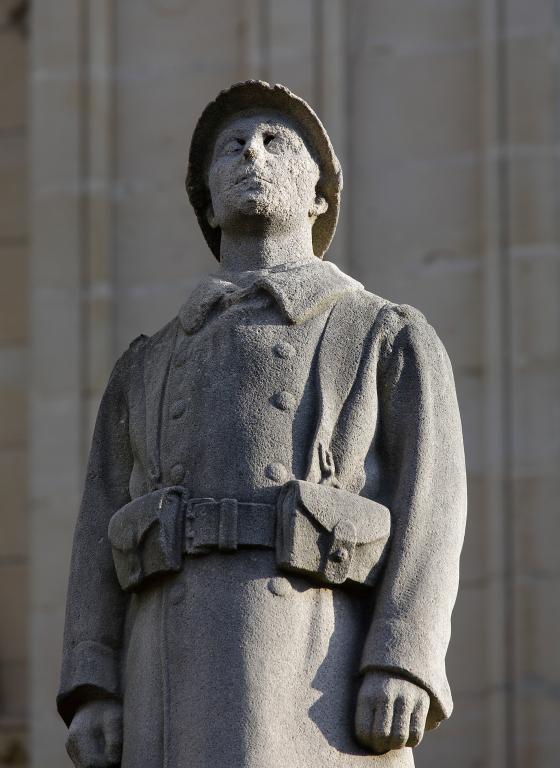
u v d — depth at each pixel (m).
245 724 6.25
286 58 14.82
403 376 6.70
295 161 7.06
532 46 14.56
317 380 6.62
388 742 6.30
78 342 14.65
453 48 14.75
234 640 6.33
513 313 14.13
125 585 6.59
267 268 6.96
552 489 13.81
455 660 13.61
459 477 6.66
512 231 14.27
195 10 15.18
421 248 14.41
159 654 6.45
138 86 15.11
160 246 14.78
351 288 6.84
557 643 13.55
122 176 14.95
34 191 14.97
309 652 6.37
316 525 6.39
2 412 15.58
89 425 14.50
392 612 6.42
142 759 6.39
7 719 14.45
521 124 14.43
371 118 14.70
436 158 14.59
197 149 7.22
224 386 6.62
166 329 7.00
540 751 13.38
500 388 14.00
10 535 15.29
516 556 13.71
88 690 6.67
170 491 6.51
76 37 15.21
